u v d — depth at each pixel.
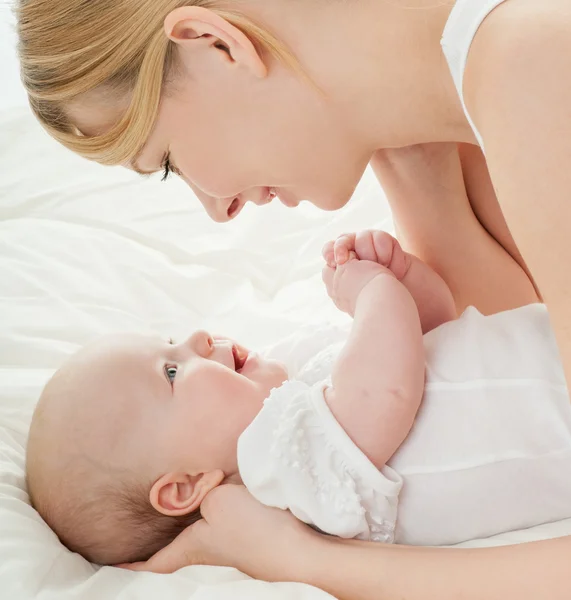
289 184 1.04
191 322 1.62
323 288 1.65
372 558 0.90
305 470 1.00
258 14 0.91
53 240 1.75
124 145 1.00
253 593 0.91
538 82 0.70
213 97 0.96
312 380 1.18
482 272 1.29
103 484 1.15
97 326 1.56
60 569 1.05
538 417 0.97
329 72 0.93
